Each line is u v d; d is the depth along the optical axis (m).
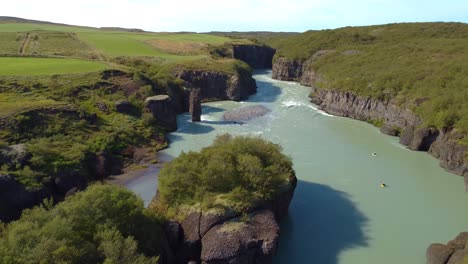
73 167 54.78
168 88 94.88
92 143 62.62
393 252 40.44
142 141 70.31
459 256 34.19
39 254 26.03
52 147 57.22
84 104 75.19
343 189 54.19
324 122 88.00
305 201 50.75
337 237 43.06
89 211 31.77
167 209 40.12
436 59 103.94
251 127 82.75
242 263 34.44
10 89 72.50
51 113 65.25
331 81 109.00
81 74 85.56
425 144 69.00
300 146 71.00
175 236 36.88
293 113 95.69
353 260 39.09
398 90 86.06
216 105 103.38
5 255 25.83
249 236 35.69
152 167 61.81
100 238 29.89
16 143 56.62
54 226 28.73
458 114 66.06
